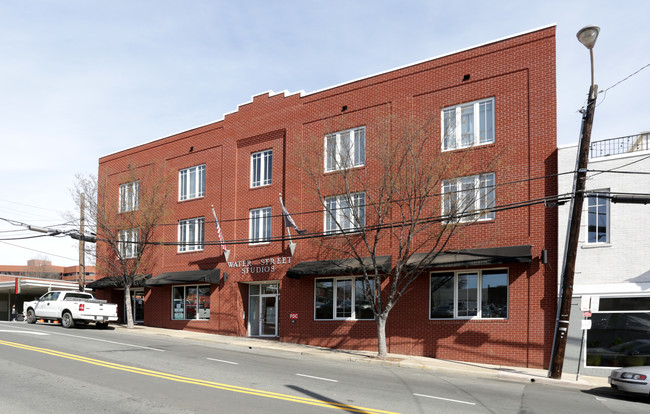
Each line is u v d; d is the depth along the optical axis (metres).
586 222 18.22
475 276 20.02
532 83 19.58
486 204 19.72
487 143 20.31
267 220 26.27
